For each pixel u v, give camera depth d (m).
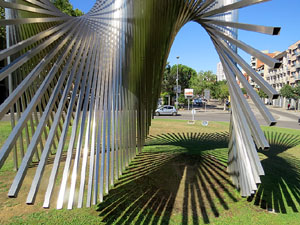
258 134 2.57
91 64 3.38
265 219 3.04
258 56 2.73
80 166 4.93
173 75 36.56
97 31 3.75
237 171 3.93
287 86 35.19
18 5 2.29
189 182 4.27
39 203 3.37
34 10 2.61
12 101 1.97
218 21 3.82
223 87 31.19
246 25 2.98
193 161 5.60
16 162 4.60
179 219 2.99
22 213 3.07
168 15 4.40
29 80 2.21
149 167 5.09
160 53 4.78
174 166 5.20
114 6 3.77
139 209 3.23
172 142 7.97
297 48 41.25
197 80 36.34
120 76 3.61
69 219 2.94
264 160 5.97
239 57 3.32
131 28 3.71
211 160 5.72
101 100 3.26
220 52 4.20
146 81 4.46
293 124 15.12
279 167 5.34
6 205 3.29
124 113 3.78
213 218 3.04
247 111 2.94
